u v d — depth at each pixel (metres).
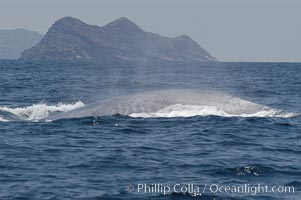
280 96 124.19
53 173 44.69
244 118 72.00
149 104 74.06
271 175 45.31
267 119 72.38
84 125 67.12
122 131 63.53
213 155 51.72
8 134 61.44
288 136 62.28
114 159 49.16
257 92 135.88
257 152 53.47
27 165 47.00
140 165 47.50
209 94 76.81
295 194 40.59
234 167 47.06
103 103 75.69
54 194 39.53
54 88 144.50
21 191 40.06
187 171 45.91
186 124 67.50
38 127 66.19
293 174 45.59
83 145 55.62
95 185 41.66
